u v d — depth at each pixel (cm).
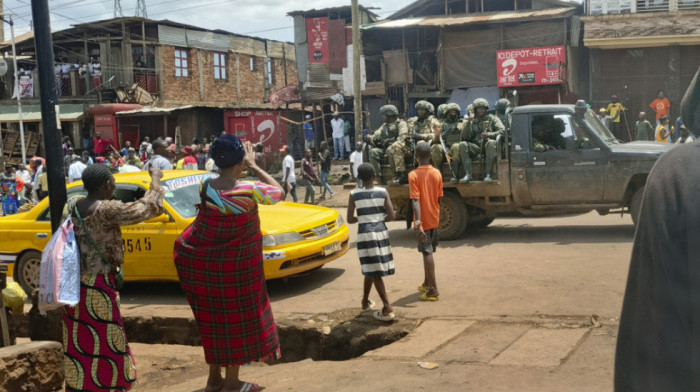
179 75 3566
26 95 3619
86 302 418
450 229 1039
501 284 713
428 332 563
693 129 96
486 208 1033
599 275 720
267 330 455
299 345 630
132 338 714
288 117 3102
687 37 2231
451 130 1048
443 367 464
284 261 755
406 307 655
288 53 4359
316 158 2909
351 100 3036
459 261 868
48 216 866
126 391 439
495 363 461
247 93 4009
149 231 793
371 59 2803
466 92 2606
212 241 439
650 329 94
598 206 972
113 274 429
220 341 445
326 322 637
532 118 992
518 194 1001
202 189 445
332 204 1761
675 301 89
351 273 863
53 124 530
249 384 460
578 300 621
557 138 988
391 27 2611
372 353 522
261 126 2986
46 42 524
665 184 93
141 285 894
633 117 2373
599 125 1029
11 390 471
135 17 3316
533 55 2403
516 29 2506
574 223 1138
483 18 2484
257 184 443
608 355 457
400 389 423
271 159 2983
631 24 2292
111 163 2078
